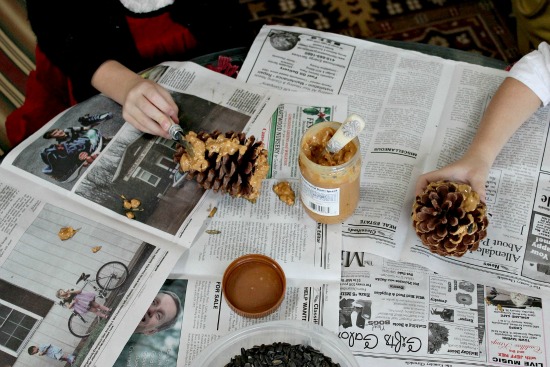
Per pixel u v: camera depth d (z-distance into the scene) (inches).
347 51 37.8
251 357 27.5
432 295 29.5
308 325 27.8
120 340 28.8
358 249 31.1
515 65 35.1
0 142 51.7
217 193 33.2
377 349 28.3
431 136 34.4
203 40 44.4
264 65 37.5
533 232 31.0
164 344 28.8
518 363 27.7
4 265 31.2
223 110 35.9
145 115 34.5
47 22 38.8
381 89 36.1
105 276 30.7
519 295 29.4
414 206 30.0
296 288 30.0
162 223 32.3
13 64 53.5
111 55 39.4
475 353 28.0
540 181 32.4
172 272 30.8
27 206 33.0
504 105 33.9
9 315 29.7
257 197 32.8
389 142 34.3
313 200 29.8
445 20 65.3
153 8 40.4
